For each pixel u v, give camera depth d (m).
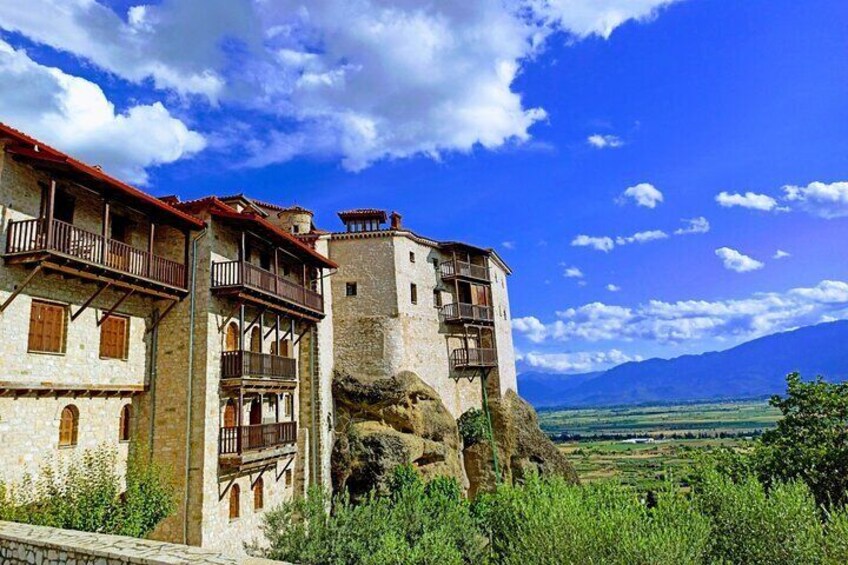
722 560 17.11
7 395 18.08
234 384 25.41
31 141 18.19
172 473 23.84
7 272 18.28
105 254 20.72
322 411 36.56
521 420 52.34
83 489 18.08
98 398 21.89
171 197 27.61
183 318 25.28
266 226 27.44
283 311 30.56
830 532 17.00
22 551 12.55
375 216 48.94
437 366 48.47
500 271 59.75
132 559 11.20
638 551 15.80
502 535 22.39
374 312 45.22
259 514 28.25
